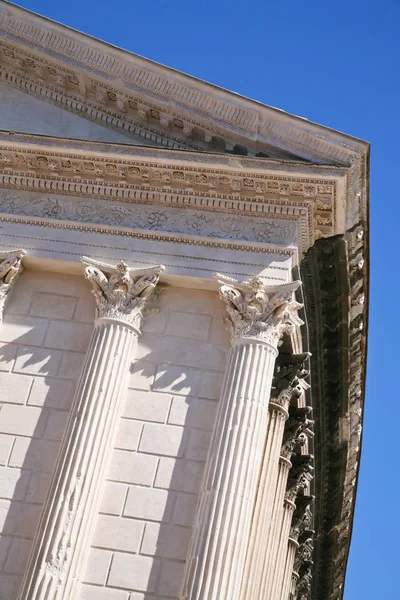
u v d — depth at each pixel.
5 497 26.78
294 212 28.69
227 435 26.16
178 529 25.89
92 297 29.30
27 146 29.56
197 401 27.39
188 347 28.14
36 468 27.08
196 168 28.64
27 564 25.61
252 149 29.25
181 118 30.00
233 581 24.70
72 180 30.03
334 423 43.72
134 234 29.27
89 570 25.69
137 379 27.86
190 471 26.55
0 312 28.88
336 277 34.12
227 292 27.97
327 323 36.81
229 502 25.34
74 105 31.59
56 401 27.91
